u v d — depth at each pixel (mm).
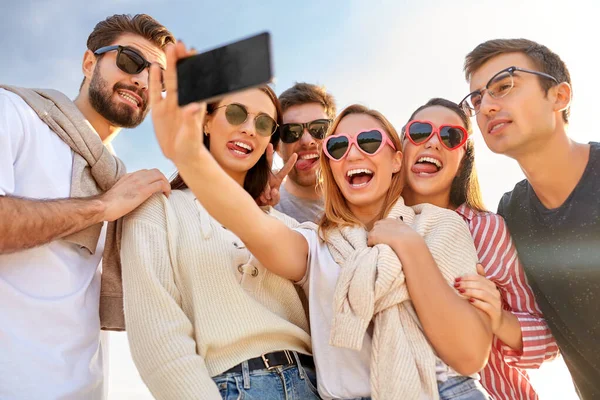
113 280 1227
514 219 1307
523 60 1287
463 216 1368
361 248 1061
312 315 1064
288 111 1902
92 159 1222
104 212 1063
